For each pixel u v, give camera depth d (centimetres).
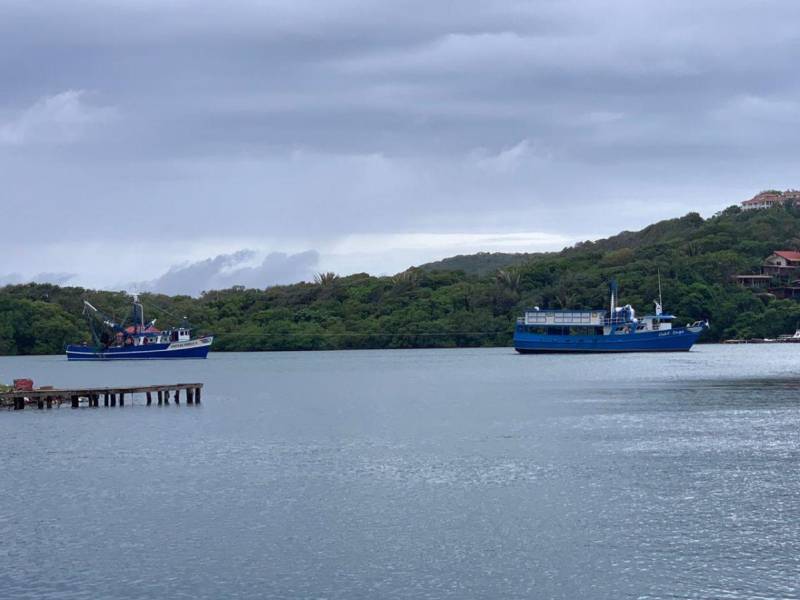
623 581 3462
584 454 5878
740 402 8912
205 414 8700
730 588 3378
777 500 4547
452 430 7162
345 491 4891
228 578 3559
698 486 4862
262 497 4781
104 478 5353
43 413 8881
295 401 10100
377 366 17538
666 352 19812
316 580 3528
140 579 3556
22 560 3784
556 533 4050
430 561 3712
